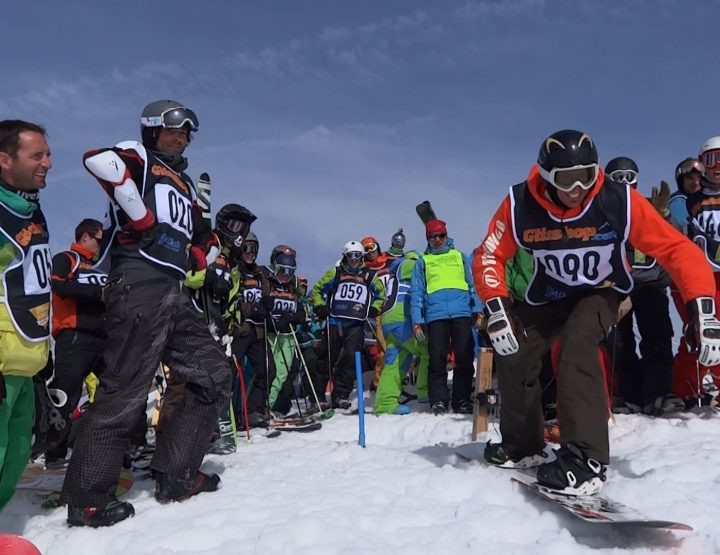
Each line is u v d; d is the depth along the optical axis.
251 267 6.96
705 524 2.68
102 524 2.97
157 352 3.16
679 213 5.25
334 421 6.83
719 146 4.98
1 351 2.80
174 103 3.49
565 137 2.96
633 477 3.41
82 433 3.01
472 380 6.83
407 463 3.90
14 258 2.85
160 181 3.30
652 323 5.27
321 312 8.69
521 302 3.49
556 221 3.14
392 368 7.16
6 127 2.87
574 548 2.45
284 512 2.94
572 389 3.01
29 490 3.51
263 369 6.88
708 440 4.21
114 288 3.17
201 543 2.70
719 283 5.05
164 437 3.31
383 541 2.58
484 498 3.03
